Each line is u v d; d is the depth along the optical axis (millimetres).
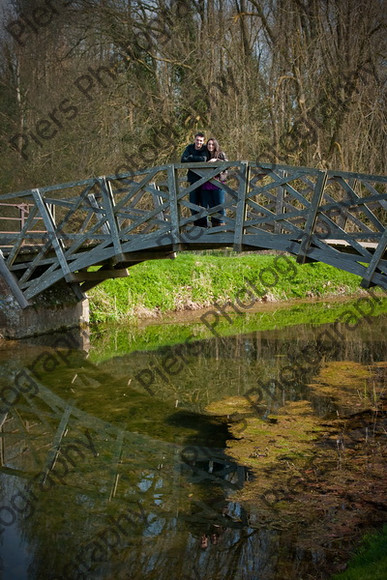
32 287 10070
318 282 17125
